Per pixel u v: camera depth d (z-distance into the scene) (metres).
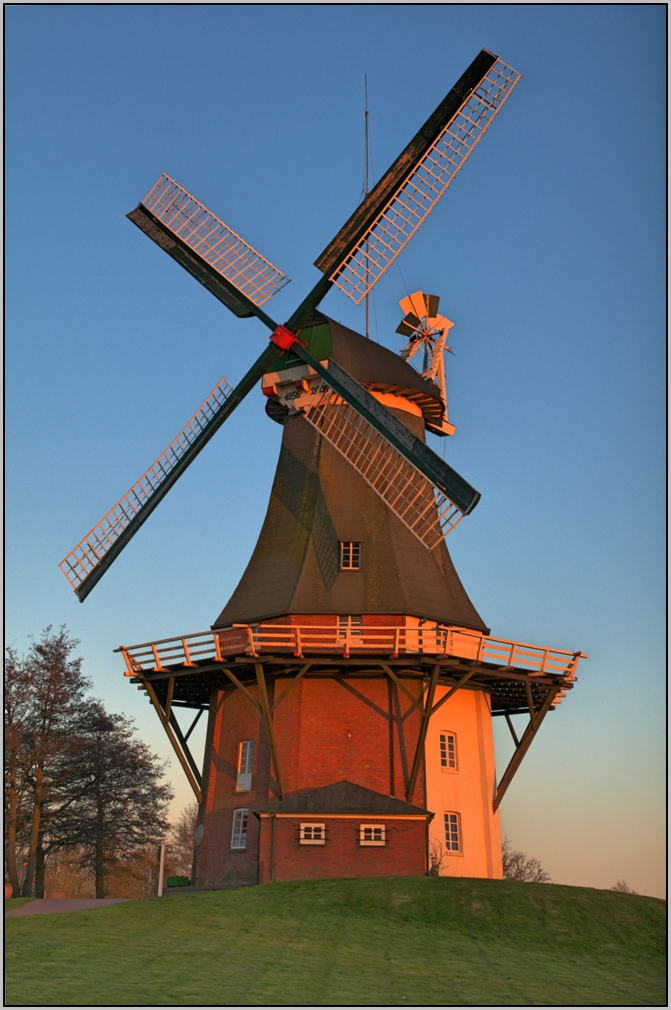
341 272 31.41
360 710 30.41
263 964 18.39
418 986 17.48
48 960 18.05
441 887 24.83
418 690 30.55
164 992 16.05
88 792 47.50
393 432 28.75
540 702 33.41
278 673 30.83
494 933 22.08
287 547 32.53
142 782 49.41
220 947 19.64
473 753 31.56
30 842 44.88
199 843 31.64
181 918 22.36
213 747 32.53
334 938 20.94
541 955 20.77
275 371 32.84
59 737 46.22
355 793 28.86
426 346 38.44
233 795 31.16
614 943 21.86
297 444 34.56
